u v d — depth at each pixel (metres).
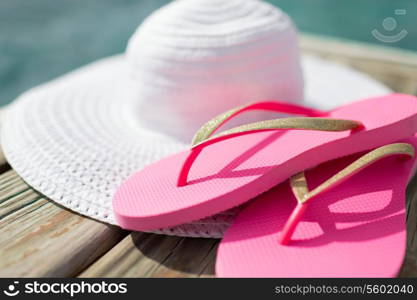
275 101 0.80
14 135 0.89
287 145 0.65
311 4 2.78
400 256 0.52
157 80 0.85
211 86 0.81
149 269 0.59
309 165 0.63
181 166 0.66
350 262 0.51
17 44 2.25
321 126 0.63
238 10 0.85
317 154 0.63
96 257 0.63
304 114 0.78
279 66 0.85
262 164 0.62
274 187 0.67
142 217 0.58
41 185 0.74
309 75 1.20
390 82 1.17
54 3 2.73
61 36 2.33
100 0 2.82
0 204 0.72
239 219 0.61
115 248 0.62
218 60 0.80
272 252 0.54
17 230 0.65
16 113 1.00
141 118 0.90
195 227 0.64
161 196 0.61
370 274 0.49
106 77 1.19
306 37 1.48
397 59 1.29
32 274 0.58
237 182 0.60
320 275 0.50
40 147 0.83
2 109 1.11
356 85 1.11
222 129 0.84
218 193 0.58
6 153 0.84
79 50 2.20
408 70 1.23
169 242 0.63
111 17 2.57
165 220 0.58
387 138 0.65
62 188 0.72
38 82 1.94
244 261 0.53
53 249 0.62
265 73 0.83
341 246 0.54
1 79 1.96
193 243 0.63
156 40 0.85
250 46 0.81
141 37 0.90
